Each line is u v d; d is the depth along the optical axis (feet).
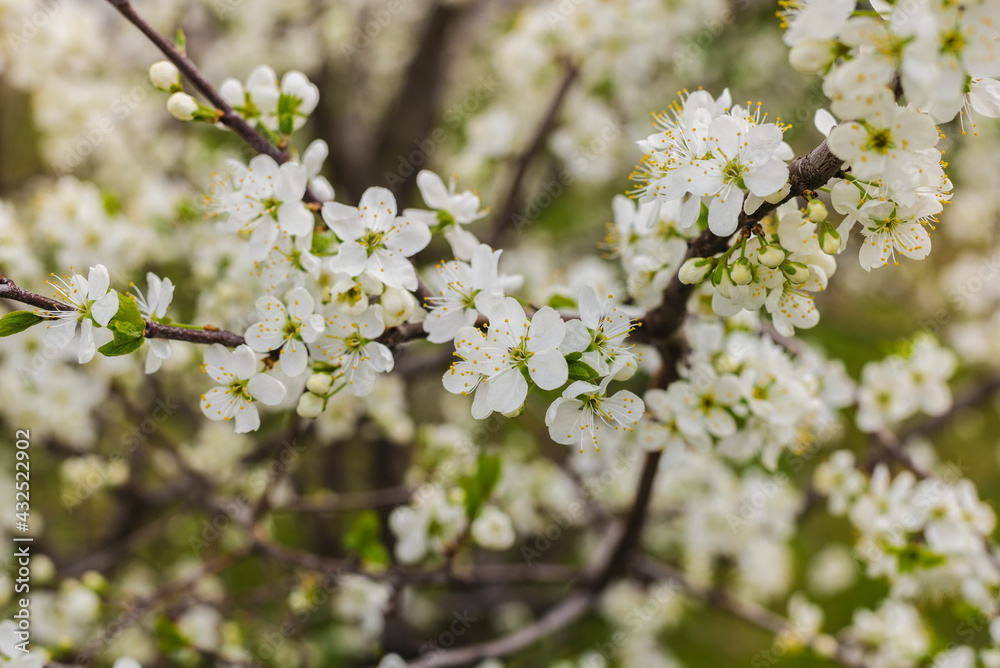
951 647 13.17
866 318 24.03
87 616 12.34
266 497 12.54
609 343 6.72
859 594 25.66
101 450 17.37
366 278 7.22
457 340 6.50
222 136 19.49
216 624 14.78
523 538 17.80
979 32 4.99
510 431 20.66
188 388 17.08
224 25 20.34
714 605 14.87
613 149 19.07
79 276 6.97
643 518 12.07
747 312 9.46
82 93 15.84
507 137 17.03
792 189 6.40
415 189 22.18
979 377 20.68
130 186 17.72
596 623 19.40
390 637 18.76
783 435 9.30
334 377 7.32
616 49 15.81
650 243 8.58
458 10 21.09
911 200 5.98
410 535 11.53
